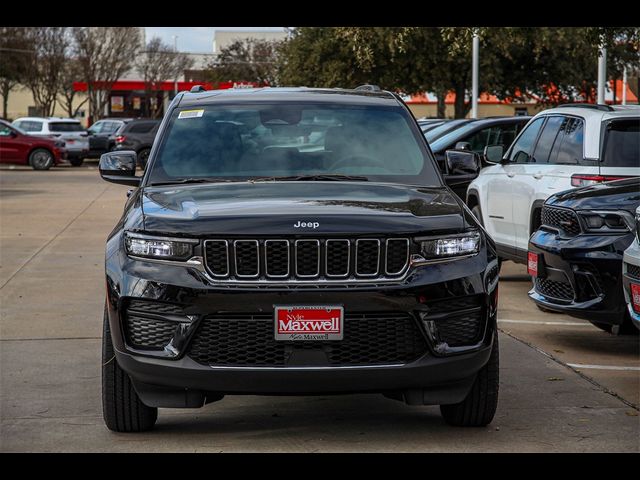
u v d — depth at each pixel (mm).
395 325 5211
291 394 5254
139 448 5504
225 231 5160
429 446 5539
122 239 5453
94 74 68375
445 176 6746
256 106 6715
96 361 7609
